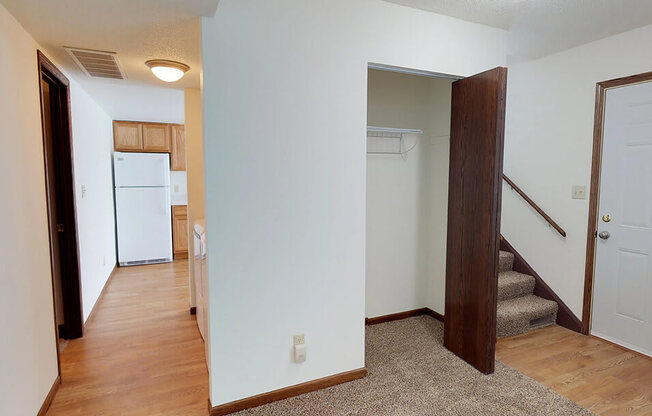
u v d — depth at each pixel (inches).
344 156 84.0
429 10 88.6
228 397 76.9
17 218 68.0
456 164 99.4
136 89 132.7
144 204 212.5
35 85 80.3
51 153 108.3
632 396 83.1
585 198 114.6
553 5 85.6
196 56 93.5
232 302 75.5
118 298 154.3
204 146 71.0
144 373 93.8
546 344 109.3
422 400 81.2
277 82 75.7
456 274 100.9
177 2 63.0
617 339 109.0
